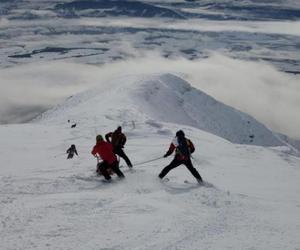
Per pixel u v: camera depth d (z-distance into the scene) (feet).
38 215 27.94
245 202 36.42
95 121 142.00
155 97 343.46
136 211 30.12
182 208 32.07
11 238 23.47
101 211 29.68
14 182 39.86
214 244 23.99
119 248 22.71
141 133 111.14
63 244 22.88
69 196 33.60
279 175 60.64
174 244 23.67
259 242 24.77
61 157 78.84
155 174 47.52
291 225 29.53
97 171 43.73
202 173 54.90
